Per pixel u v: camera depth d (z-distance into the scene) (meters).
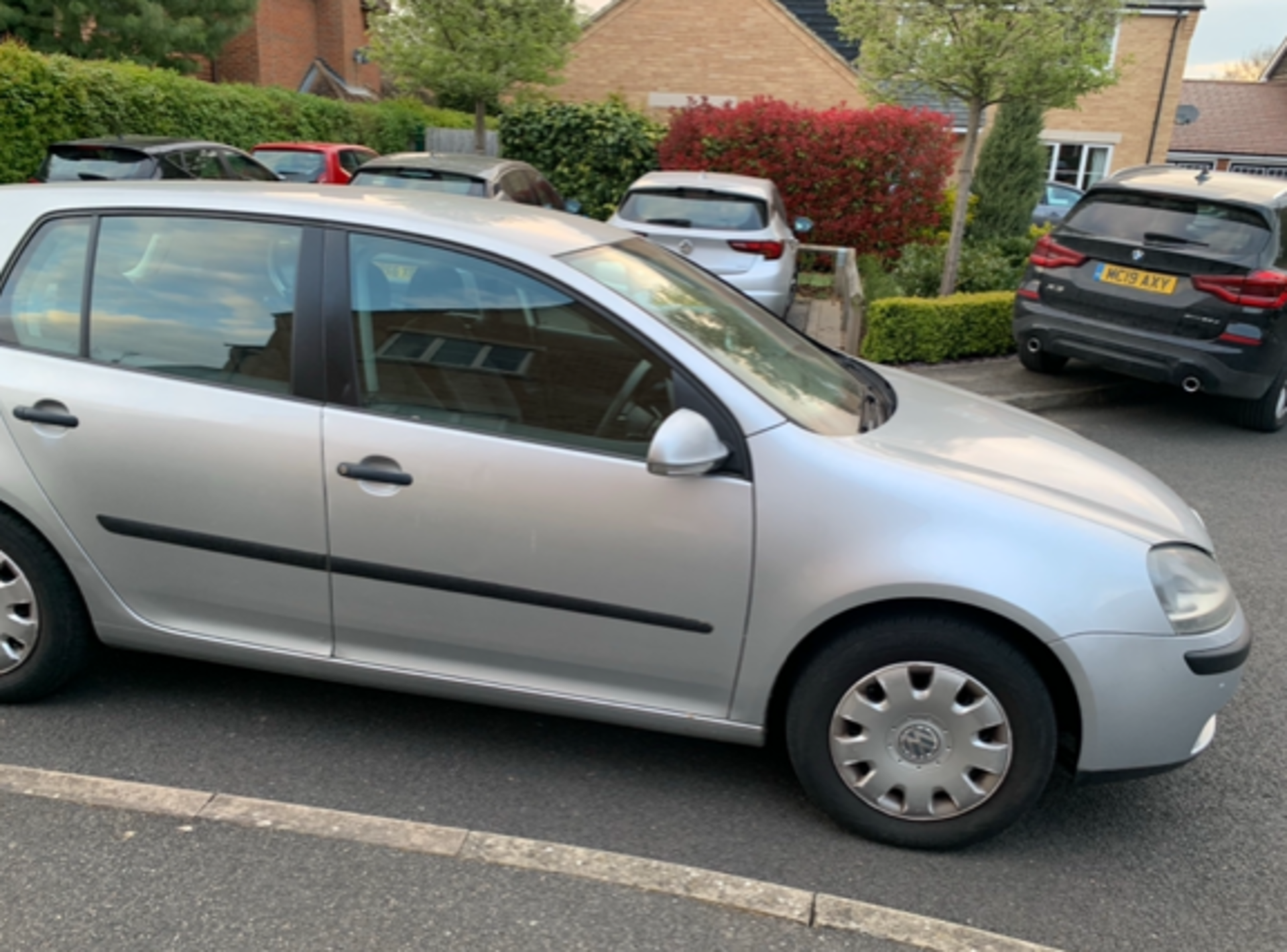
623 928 2.35
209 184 3.20
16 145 10.52
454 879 2.48
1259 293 6.52
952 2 8.78
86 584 3.01
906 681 2.61
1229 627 2.64
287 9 22.78
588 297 2.74
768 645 2.65
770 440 2.62
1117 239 7.06
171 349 2.92
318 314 2.83
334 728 3.18
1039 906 2.53
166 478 2.87
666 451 2.49
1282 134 31.05
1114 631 2.49
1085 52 8.73
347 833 2.62
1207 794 3.05
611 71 22.08
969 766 2.62
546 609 2.75
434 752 3.07
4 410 2.94
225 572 2.93
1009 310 8.93
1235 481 6.21
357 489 2.75
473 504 2.71
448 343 2.78
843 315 9.91
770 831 2.77
